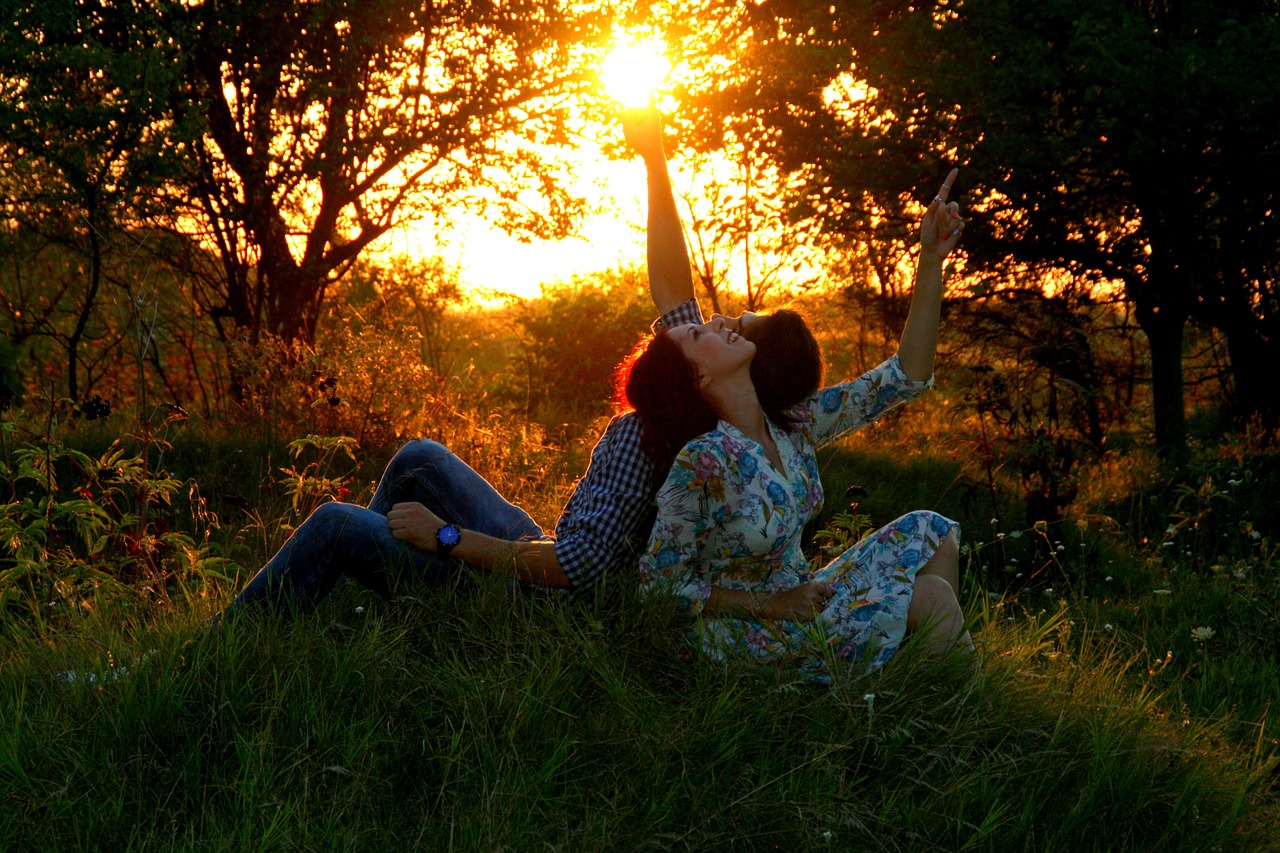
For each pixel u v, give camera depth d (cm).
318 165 968
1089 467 955
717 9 996
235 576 378
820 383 303
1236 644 411
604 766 246
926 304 314
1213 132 942
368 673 263
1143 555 638
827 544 505
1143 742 271
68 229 1023
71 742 241
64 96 852
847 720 261
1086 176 1052
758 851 228
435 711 257
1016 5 942
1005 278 1110
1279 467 911
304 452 703
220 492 605
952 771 249
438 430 795
